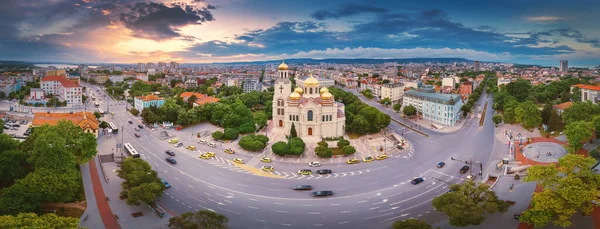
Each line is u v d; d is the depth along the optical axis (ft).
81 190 470.80
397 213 430.20
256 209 440.86
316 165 599.16
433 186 511.81
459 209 362.12
